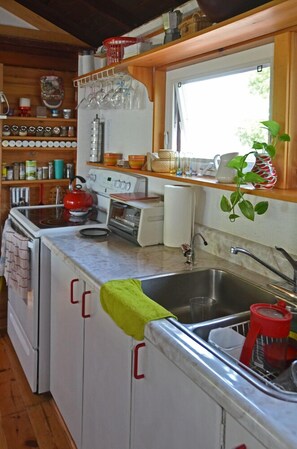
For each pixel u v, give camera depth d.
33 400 2.50
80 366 1.96
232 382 1.00
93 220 2.81
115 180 2.95
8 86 3.21
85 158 3.40
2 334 3.26
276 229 1.78
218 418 1.01
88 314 1.82
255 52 1.86
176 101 2.45
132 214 2.32
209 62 2.13
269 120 1.75
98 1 2.72
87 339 1.85
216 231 2.11
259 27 1.58
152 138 2.58
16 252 2.56
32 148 3.24
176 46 1.90
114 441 1.62
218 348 1.20
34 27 3.11
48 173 3.41
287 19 1.48
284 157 1.63
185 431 1.15
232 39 1.76
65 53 3.25
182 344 1.17
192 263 1.96
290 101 1.63
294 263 1.54
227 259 2.02
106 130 3.25
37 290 2.43
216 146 2.19
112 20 2.83
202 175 2.15
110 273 1.79
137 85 2.72
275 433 0.83
